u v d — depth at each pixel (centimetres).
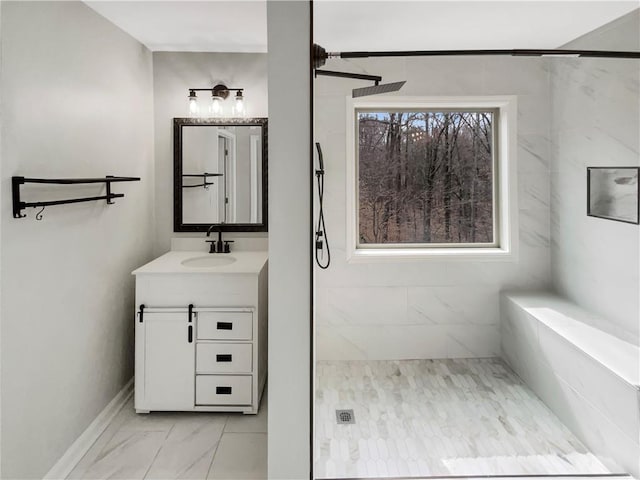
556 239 186
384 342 192
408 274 190
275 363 176
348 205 188
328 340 193
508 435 191
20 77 175
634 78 180
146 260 300
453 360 192
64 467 203
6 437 169
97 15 234
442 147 185
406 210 187
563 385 189
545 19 182
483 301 190
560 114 182
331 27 182
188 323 246
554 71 181
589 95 181
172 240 310
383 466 192
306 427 178
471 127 184
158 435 233
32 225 183
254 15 242
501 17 182
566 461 189
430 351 192
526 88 182
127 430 237
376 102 184
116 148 256
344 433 193
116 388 259
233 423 245
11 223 170
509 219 186
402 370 193
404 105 184
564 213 185
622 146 182
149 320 246
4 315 167
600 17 179
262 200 308
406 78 183
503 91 182
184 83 306
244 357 248
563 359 188
